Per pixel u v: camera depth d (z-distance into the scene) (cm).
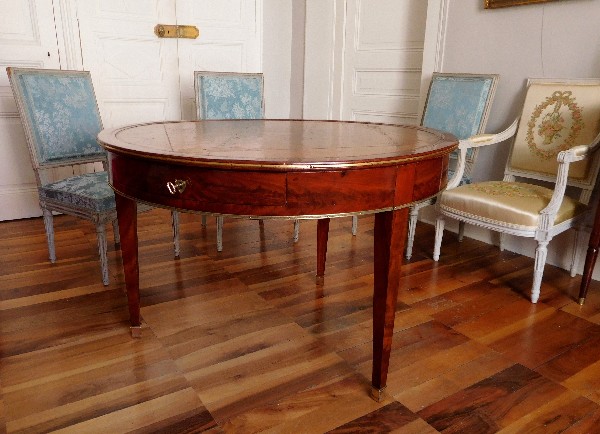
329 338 178
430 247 276
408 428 133
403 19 324
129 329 181
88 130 244
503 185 235
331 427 133
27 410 136
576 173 222
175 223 246
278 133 169
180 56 351
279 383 151
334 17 365
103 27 316
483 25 264
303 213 119
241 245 272
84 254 251
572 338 181
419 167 129
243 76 292
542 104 235
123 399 142
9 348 166
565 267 245
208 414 137
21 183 307
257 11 378
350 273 237
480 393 148
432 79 279
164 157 120
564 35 232
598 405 144
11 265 236
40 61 298
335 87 377
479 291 220
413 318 194
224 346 171
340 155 122
